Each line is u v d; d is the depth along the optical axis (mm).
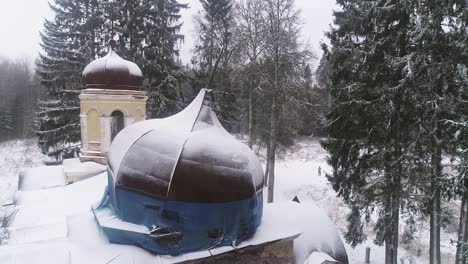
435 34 11633
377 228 14812
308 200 25141
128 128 7293
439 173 12453
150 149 6246
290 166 32906
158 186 5855
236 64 22328
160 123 6992
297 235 7121
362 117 13766
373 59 13391
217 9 28797
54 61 27219
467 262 11070
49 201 10445
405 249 17984
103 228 6094
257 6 20891
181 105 26641
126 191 6129
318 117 23453
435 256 12750
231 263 6590
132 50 25469
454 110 11883
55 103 27266
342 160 15008
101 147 13438
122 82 13438
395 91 12281
